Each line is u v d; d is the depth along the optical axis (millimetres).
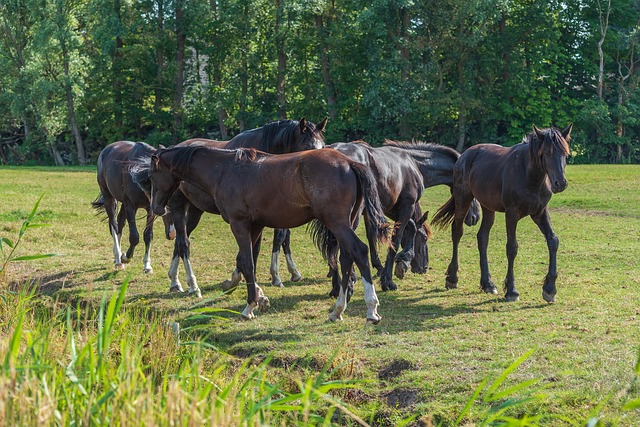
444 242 17609
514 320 10172
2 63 61406
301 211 10078
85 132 66875
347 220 9805
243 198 10375
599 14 60656
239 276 12469
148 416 5117
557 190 10500
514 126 57344
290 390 8086
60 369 6395
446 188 31500
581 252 15492
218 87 59531
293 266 13695
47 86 57344
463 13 51188
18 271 14586
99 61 61406
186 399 5504
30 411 5148
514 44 56688
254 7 57344
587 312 10383
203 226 20297
